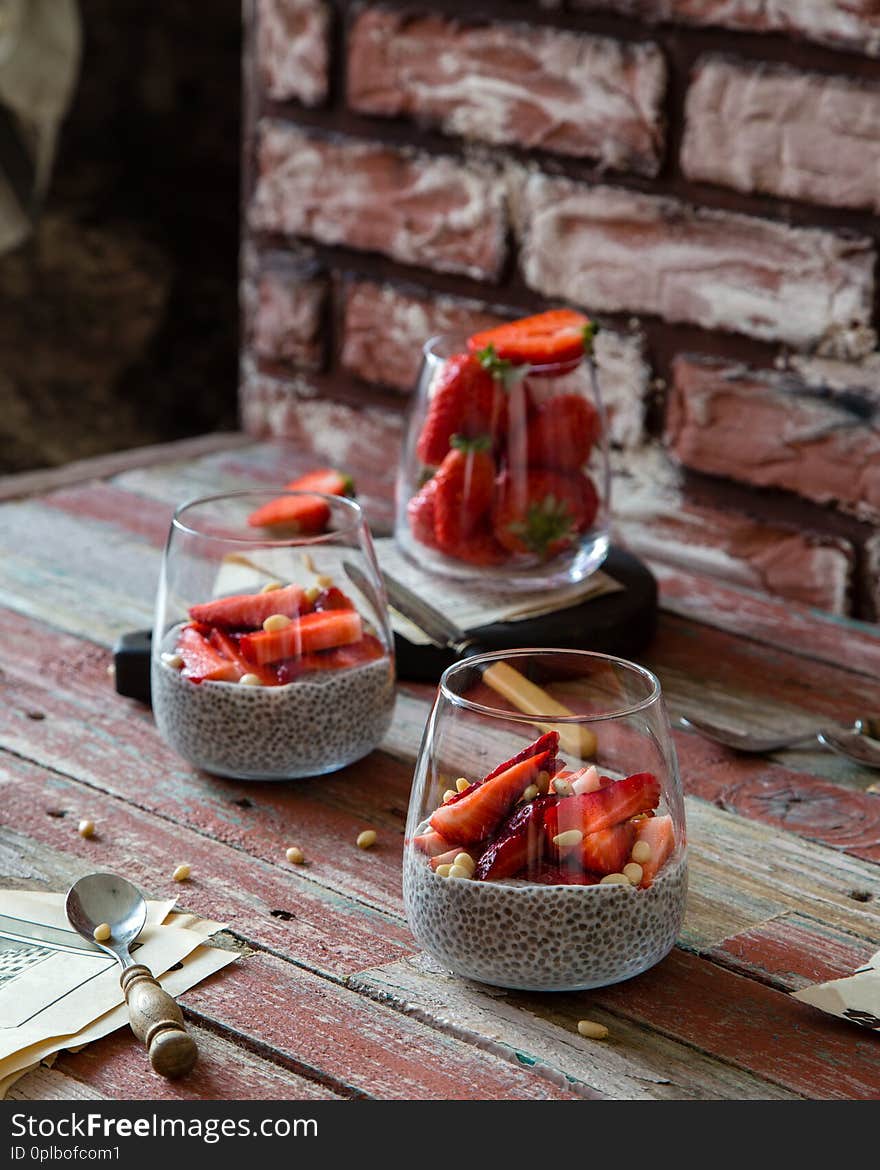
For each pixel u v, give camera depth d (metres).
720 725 1.10
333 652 1.02
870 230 1.18
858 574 1.23
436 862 0.89
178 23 3.02
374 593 1.04
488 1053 0.88
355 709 1.02
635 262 1.27
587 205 1.28
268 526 1.09
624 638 1.16
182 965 0.91
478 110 1.31
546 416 1.14
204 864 0.98
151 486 1.37
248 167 1.43
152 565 1.26
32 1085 0.85
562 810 0.88
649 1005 0.90
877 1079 0.87
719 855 0.99
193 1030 0.88
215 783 1.04
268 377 1.46
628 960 0.89
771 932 0.94
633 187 1.26
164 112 3.07
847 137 1.17
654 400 1.28
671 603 1.24
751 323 1.23
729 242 1.23
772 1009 0.90
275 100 1.40
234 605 1.02
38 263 3.03
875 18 1.15
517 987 0.90
